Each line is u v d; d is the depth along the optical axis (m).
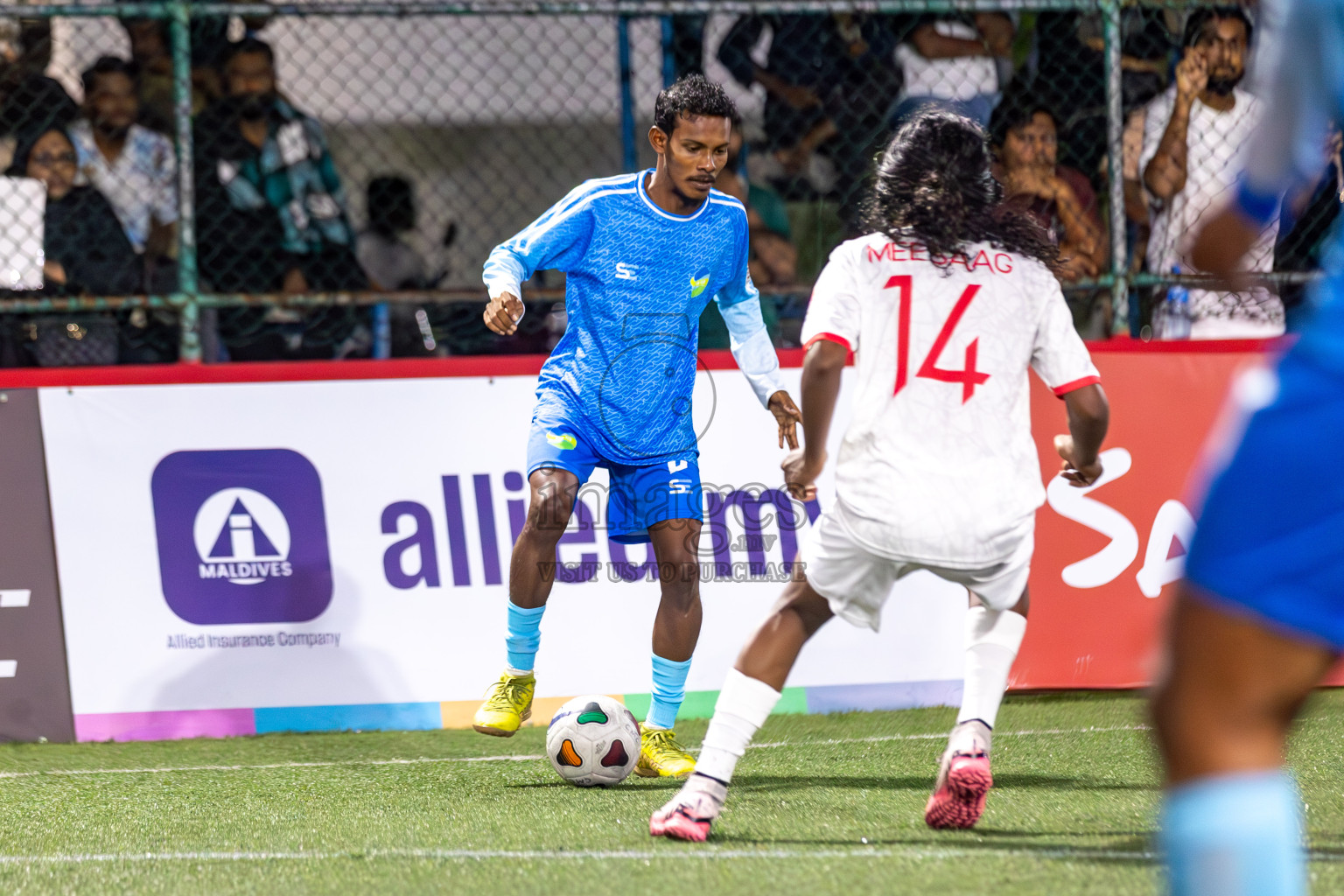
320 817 10.03
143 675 13.85
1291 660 4.55
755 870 7.98
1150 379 14.19
